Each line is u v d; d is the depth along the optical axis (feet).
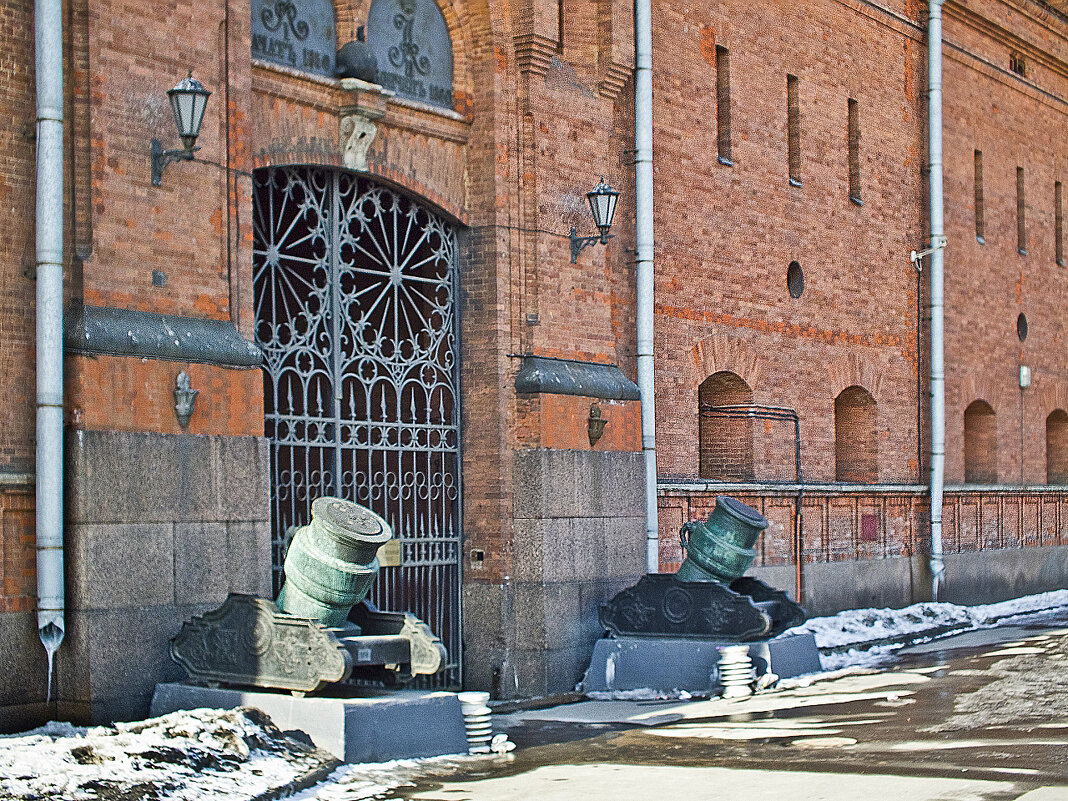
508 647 51.96
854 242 74.02
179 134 39.63
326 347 47.80
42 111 37.45
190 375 39.99
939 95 80.38
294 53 46.57
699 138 62.90
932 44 80.23
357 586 38.32
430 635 38.78
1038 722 41.47
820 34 71.92
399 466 50.49
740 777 34.47
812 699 47.73
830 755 37.11
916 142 80.02
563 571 52.54
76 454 37.40
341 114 47.67
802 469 69.05
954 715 43.21
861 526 73.72
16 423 37.45
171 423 39.52
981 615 79.82
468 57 52.60
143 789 31.12
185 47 41.01
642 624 52.31
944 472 82.43
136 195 39.52
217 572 40.32
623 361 57.82
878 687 50.14
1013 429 90.99
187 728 34.58
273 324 46.03
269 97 45.47
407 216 51.26
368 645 38.01
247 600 37.68
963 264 85.35
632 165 58.29
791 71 69.67
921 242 80.18
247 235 42.68
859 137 74.95
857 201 74.38
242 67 42.80
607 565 54.60
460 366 52.90
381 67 49.62
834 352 71.97
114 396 38.24
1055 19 95.40
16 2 37.99
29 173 38.06
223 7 42.16
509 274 52.54
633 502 56.08
